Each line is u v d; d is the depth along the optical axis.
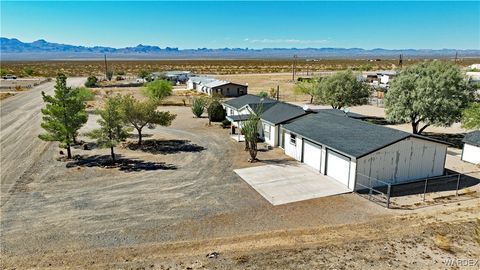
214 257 13.30
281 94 68.50
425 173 22.20
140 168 24.38
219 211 17.59
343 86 42.00
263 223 16.31
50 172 23.48
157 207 18.06
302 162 25.56
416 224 16.03
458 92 29.55
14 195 19.58
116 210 17.72
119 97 30.89
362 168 20.16
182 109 51.75
